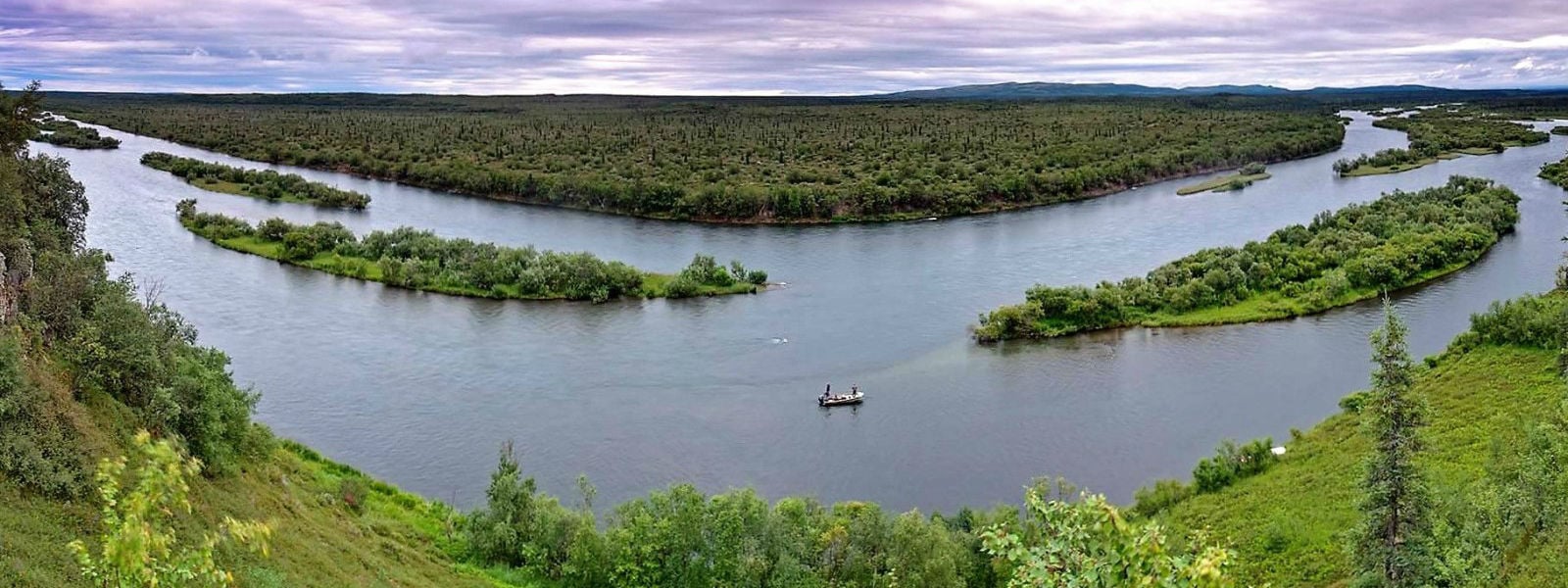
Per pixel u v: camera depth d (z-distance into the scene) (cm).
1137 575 2109
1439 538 4962
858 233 18200
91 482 4919
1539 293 13050
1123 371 10731
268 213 19350
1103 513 2181
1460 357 9862
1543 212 18325
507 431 9156
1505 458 6794
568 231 18225
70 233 9269
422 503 7600
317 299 13238
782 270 15200
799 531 6019
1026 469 8481
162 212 18650
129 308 6525
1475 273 14238
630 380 10475
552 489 8106
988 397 10056
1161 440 8988
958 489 8156
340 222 18050
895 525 6009
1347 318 12381
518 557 6638
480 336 11844
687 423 9394
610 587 6047
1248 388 10181
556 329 12181
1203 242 16812
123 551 2061
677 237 17775
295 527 5969
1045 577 2189
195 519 5231
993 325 11869
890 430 9269
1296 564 6284
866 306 13300
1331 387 10156
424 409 9638
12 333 5450
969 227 18675
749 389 10269
